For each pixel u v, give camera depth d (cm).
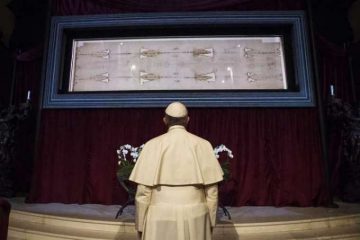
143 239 237
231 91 640
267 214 518
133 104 638
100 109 645
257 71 666
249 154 620
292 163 614
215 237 419
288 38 683
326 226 462
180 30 688
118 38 696
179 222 230
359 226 469
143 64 679
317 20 749
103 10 701
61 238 411
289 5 690
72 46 693
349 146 620
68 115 646
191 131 631
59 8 703
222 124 633
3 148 640
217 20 673
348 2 751
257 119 633
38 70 728
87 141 637
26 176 700
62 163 631
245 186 609
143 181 242
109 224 438
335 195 673
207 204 248
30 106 648
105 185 620
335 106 619
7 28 786
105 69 680
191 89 655
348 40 746
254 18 673
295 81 652
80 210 540
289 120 629
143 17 678
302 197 599
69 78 673
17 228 434
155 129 633
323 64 716
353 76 704
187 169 245
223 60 675
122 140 632
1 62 719
